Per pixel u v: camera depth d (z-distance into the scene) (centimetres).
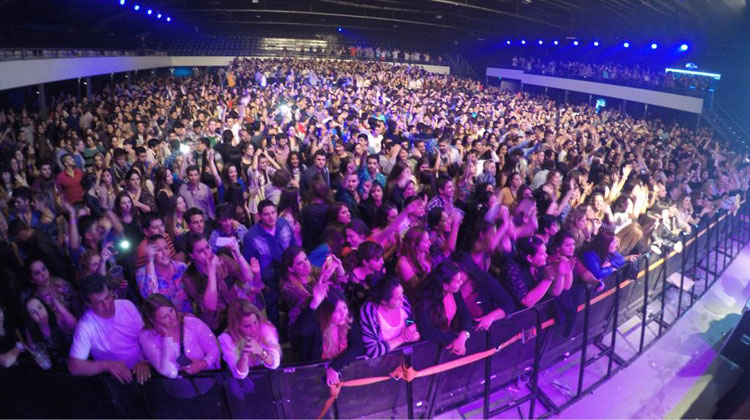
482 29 4316
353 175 646
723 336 665
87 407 365
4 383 364
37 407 370
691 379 571
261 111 1447
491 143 1009
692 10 2784
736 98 2784
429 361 413
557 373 562
